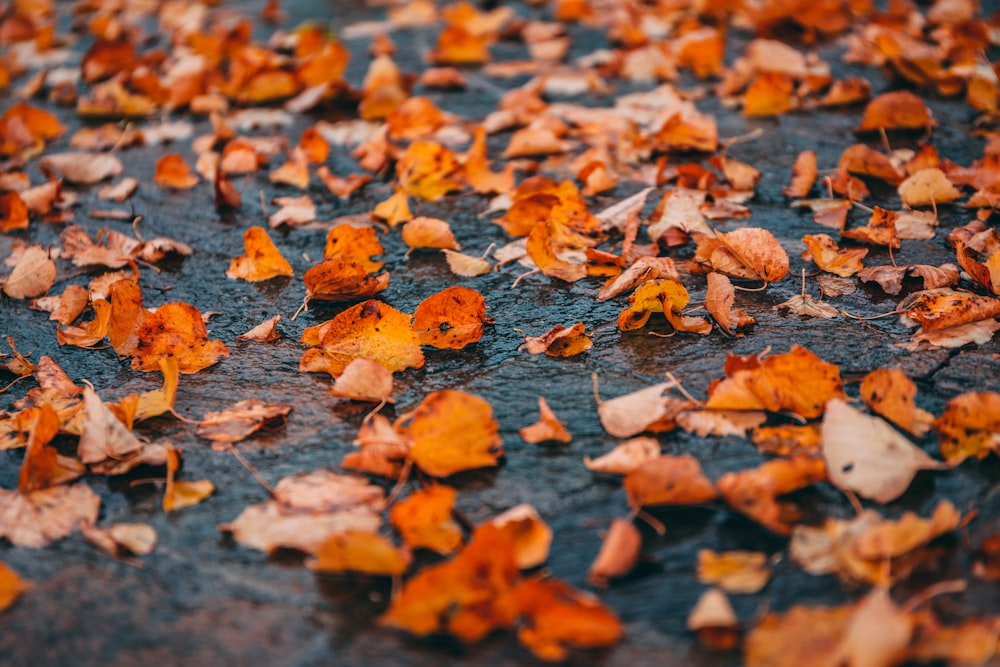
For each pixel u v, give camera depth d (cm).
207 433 149
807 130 184
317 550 140
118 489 146
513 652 136
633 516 142
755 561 138
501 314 159
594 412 149
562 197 168
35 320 162
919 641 134
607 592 138
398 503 140
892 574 138
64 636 138
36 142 190
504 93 197
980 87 183
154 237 172
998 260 156
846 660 133
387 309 152
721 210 170
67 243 169
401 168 176
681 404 148
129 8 271
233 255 169
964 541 139
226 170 183
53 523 144
